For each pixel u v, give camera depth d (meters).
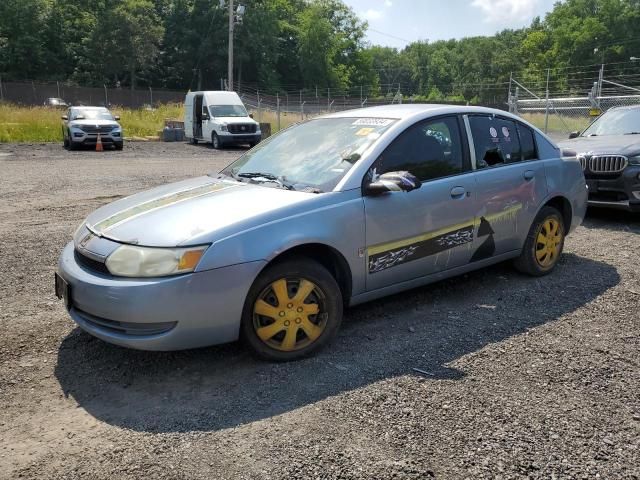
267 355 3.61
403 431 2.86
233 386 3.36
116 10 69.12
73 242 3.87
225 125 23.08
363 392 3.25
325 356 3.74
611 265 5.82
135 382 3.42
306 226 3.61
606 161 7.59
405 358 3.70
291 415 3.02
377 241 3.98
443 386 3.32
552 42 95.62
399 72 130.88
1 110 28.19
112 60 69.62
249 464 2.61
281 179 4.17
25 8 69.38
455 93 96.06
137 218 3.64
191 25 83.94
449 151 4.54
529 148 5.27
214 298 3.31
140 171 14.42
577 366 3.58
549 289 5.05
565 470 2.57
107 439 2.83
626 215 8.46
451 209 4.41
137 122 31.94
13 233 7.18
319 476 2.52
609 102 22.69
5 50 68.69
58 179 12.62
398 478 2.51
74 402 3.19
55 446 2.78
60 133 26.94
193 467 2.60
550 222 5.36
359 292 4.00
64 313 4.47
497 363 3.62
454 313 4.50
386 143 4.16
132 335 3.29
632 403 3.15
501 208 4.82
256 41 81.25
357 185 3.92
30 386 3.35
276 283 3.57
